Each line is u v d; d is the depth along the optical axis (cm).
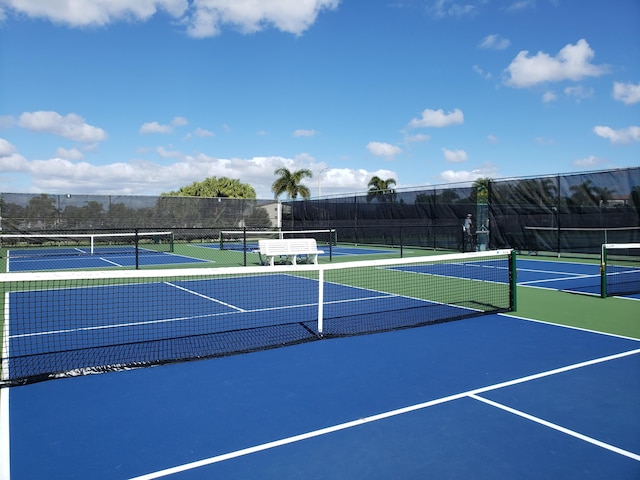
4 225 2561
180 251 2361
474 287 1152
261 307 902
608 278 1296
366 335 693
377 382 498
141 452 357
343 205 2855
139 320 792
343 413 422
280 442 371
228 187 5594
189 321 784
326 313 850
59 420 413
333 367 549
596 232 1755
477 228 2147
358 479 320
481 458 345
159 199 2914
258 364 561
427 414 418
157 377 518
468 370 534
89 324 764
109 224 2786
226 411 429
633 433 381
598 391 468
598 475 323
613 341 650
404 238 2486
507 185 2034
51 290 1113
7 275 578
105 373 531
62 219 2681
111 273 612
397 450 357
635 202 1641
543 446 362
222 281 1269
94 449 362
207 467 336
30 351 618
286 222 3309
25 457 352
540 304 922
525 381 497
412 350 614
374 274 1415
